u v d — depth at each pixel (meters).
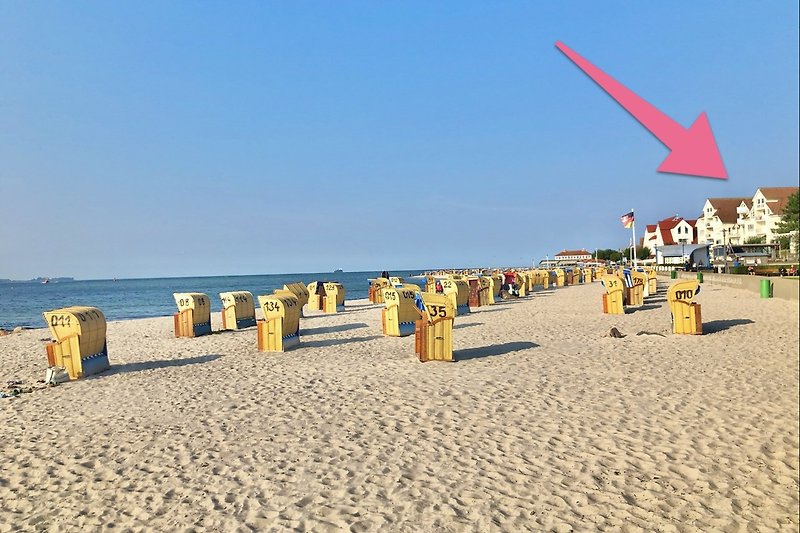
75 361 11.87
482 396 9.09
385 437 7.20
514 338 15.34
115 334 20.61
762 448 6.51
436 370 11.27
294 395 9.62
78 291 104.38
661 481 5.67
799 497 5.25
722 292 29.62
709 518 4.89
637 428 7.32
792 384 9.45
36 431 8.03
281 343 14.59
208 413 8.68
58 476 6.28
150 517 5.18
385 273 47.72
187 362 13.55
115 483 6.02
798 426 7.25
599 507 5.13
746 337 14.38
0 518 5.26
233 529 4.89
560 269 49.34
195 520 5.08
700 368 10.89
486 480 5.77
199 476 6.12
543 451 6.55
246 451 6.85
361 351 14.11
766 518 4.87
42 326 33.75
